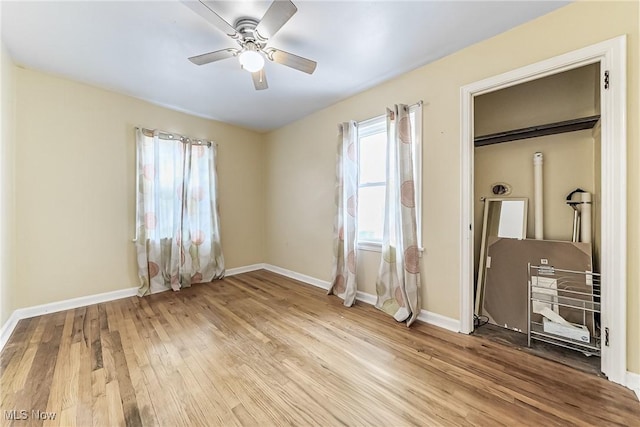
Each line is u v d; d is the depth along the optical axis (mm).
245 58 1908
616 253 1587
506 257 2395
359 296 3125
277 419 1360
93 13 1806
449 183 2330
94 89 2969
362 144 3248
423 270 2520
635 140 1536
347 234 3076
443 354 1938
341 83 2857
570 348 1961
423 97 2504
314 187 3770
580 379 1631
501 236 2459
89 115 2943
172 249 3494
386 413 1393
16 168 2518
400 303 2621
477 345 2061
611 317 1607
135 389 1579
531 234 2354
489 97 2619
